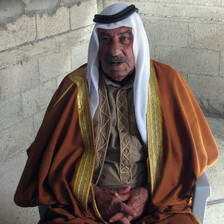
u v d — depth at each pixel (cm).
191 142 246
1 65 409
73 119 252
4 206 366
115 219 236
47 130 255
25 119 454
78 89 256
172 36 529
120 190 246
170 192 246
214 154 261
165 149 251
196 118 255
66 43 496
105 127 251
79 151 253
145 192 247
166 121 251
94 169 251
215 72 520
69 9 491
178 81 258
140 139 252
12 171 417
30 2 430
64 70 503
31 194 250
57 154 251
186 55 529
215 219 354
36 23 444
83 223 236
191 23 514
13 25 414
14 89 431
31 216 357
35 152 255
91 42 252
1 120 422
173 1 514
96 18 245
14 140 444
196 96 540
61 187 247
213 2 497
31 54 444
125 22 240
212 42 511
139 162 254
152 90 254
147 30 539
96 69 253
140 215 245
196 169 242
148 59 251
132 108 251
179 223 233
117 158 250
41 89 470
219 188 394
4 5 399
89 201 245
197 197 242
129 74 253
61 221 236
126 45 244
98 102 251
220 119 531
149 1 526
